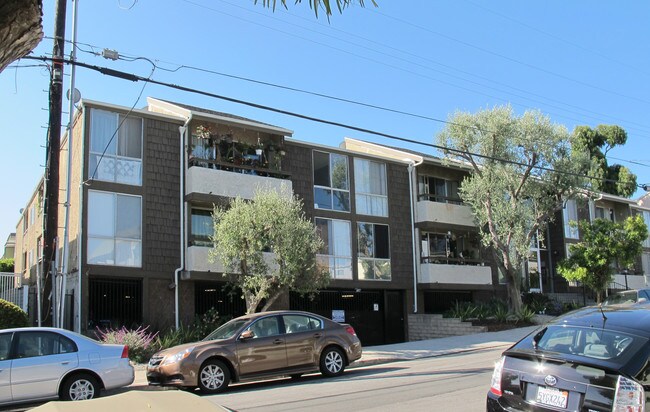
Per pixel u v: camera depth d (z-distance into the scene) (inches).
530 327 976.3
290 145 964.6
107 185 779.4
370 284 1011.3
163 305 804.0
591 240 1180.5
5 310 647.1
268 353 489.4
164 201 824.3
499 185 1021.8
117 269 770.2
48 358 417.1
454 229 1136.2
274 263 761.0
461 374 485.7
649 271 1672.0
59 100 571.8
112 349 441.7
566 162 1026.1
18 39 103.2
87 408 112.3
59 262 793.6
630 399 207.2
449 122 1011.3
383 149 1168.8
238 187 861.8
